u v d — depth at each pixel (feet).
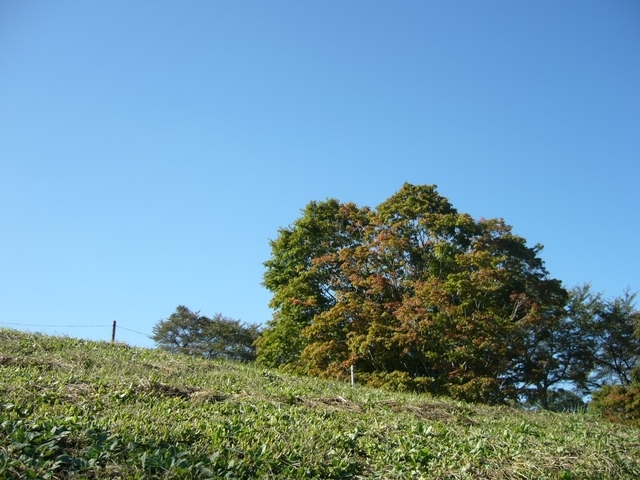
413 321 94.27
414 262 109.81
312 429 34.68
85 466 24.56
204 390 42.34
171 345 168.25
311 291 110.52
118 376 43.14
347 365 95.30
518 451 36.42
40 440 26.00
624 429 54.70
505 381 99.91
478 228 110.11
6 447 24.94
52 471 23.84
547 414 60.80
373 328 94.68
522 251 109.09
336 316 100.48
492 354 91.45
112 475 24.44
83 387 37.50
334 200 121.80
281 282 118.01
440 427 41.86
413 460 32.94
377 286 102.27
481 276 96.37
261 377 56.80
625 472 36.14
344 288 109.91
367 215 118.93
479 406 59.77
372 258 108.06
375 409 46.85
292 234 117.80
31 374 40.04
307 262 117.19
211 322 172.76
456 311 93.25
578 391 127.44
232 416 35.76
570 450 37.93
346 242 118.42
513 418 53.78
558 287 106.63
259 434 31.81
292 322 110.93
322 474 29.04
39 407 31.76
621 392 92.27
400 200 115.03
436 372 97.66
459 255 100.83
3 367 41.42
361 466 30.99
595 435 47.47
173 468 25.23
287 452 30.01
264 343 114.62
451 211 114.42
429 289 95.45
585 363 119.96
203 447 28.45
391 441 35.91
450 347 92.63
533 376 99.66
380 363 97.09
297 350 110.93
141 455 25.99
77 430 27.86
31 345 52.75
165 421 31.65
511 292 104.17
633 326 123.13
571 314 123.65
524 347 95.81
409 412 47.83
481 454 35.50
